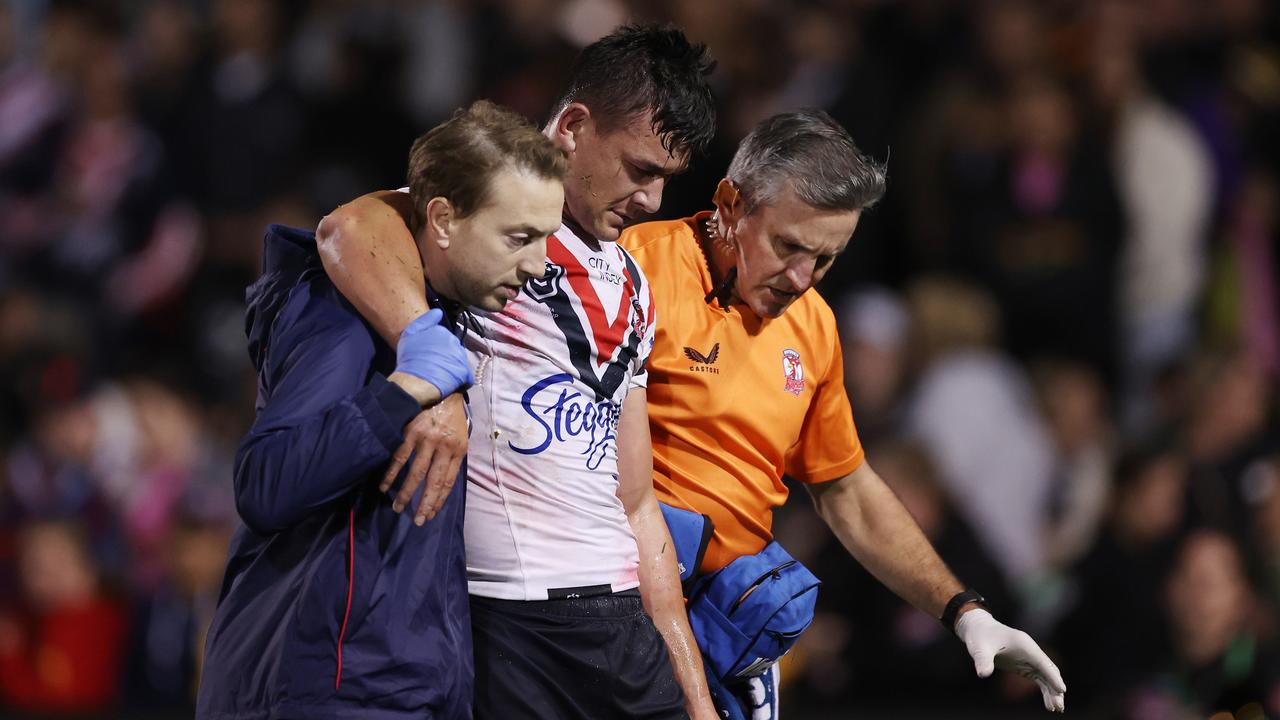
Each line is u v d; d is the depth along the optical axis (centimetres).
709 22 2895
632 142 1189
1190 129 2944
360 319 1116
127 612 2483
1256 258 2953
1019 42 2903
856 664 2197
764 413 1337
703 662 1339
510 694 1184
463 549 1132
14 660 2444
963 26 3095
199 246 3183
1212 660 2064
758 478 1348
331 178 3172
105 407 2709
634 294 1242
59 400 2884
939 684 2188
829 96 2886
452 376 1077
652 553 1273
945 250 2891
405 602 1095
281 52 3300
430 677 1098
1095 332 2834
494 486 1180
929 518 2281
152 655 2448
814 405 1390
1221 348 2769
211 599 2455
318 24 3297
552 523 1189
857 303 2669
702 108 1203
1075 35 2923
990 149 2873
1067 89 2919
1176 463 2319
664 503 1326
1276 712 2016
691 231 1347
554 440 1187
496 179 1091
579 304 1199
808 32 2911
